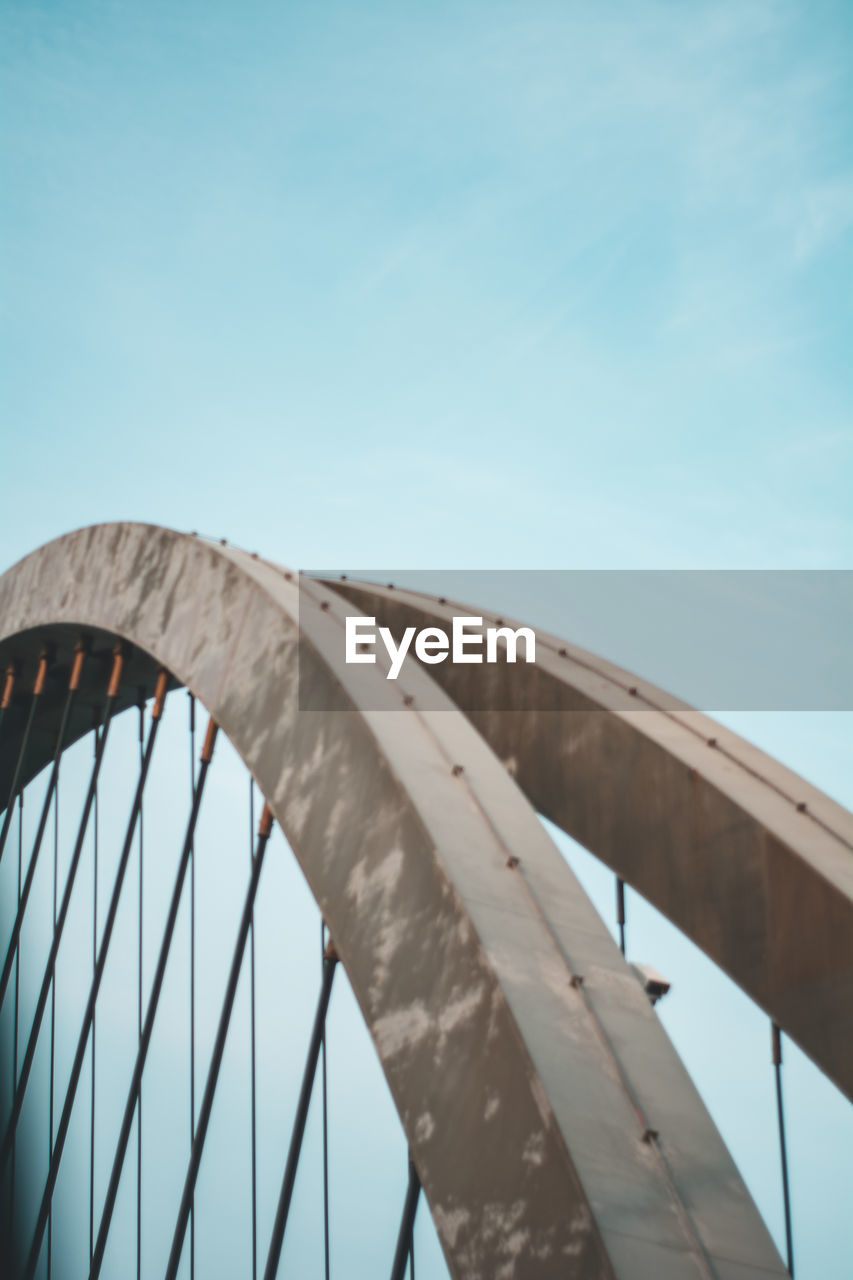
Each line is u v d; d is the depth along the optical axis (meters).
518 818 10.00
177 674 13.93
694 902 12.36
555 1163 7.64
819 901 11.13
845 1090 10.80
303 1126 10.75
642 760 13.23
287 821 10.91
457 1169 8.25
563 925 9.16
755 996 11.67
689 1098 8.22
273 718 11.72
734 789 12.39
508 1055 8.19
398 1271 9.06
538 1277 7.47
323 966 11.05
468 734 10.88
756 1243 7.52
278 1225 10.61
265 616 12.55
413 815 9.62
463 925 8.86
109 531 17.19
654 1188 7.58
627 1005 8.72
